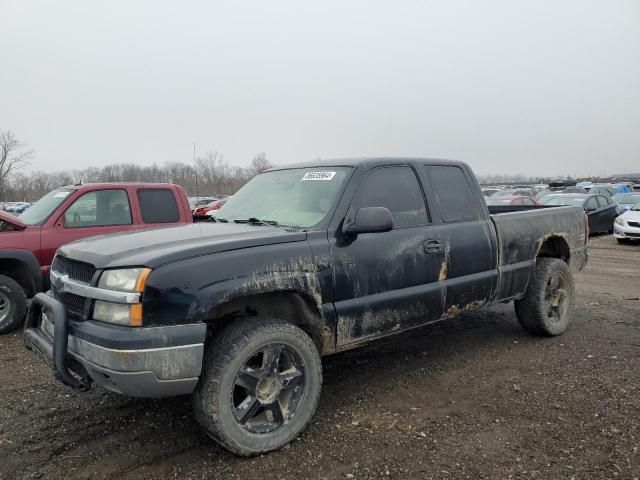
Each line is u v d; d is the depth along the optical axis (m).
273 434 3.18
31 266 6.17
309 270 3.41
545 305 5.32
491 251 4.70
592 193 18.55
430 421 3.56
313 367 3.38
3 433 3.45
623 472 2.87
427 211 4.32
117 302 2.84
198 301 2.91
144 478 2.91
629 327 5.85
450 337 5.55
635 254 12.83
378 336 3.88
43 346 3.24
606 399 3.84
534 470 2.92
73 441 3.34
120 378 2.76
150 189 7.29
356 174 3.94
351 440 3.31
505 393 4.02
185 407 3.86
